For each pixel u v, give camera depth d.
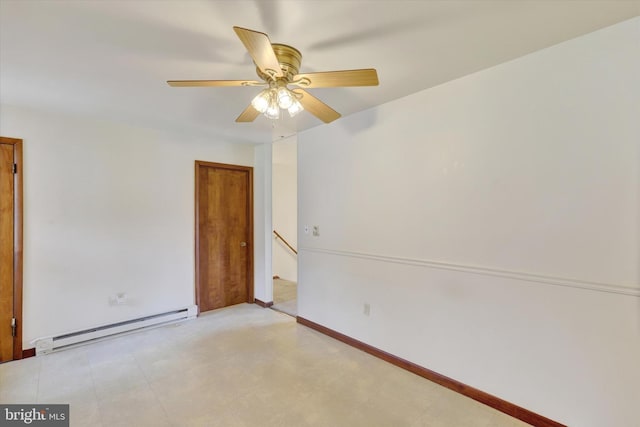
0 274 2.61
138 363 2.61
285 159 5.64
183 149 3.66
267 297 4.20
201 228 3.90
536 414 1.88
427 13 1.47
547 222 1.85
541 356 1.87
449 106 2.26
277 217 6.18
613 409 1.64
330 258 3.19
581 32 1.67
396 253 2.61
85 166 3.00
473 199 2.15
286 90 1.64
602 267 1.67
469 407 2.06
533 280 1.90
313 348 2.92
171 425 1.87
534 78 1.88
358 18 1.50
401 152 2.56
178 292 3.64
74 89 2.32
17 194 2.67
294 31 1.60
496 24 1.57
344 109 2.81
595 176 1.69
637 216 1.58
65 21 1.51
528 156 1.91
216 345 2.97
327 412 2.00
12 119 2.65
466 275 2.19
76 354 2.77
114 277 3.18
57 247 2.86
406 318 2.54
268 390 2.24
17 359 2.66
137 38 1.67
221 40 1.68
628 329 1.60
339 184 3.08
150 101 2.55
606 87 1.65
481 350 2.12
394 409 2.04
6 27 1.56
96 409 2.01
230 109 2.75
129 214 3.27
